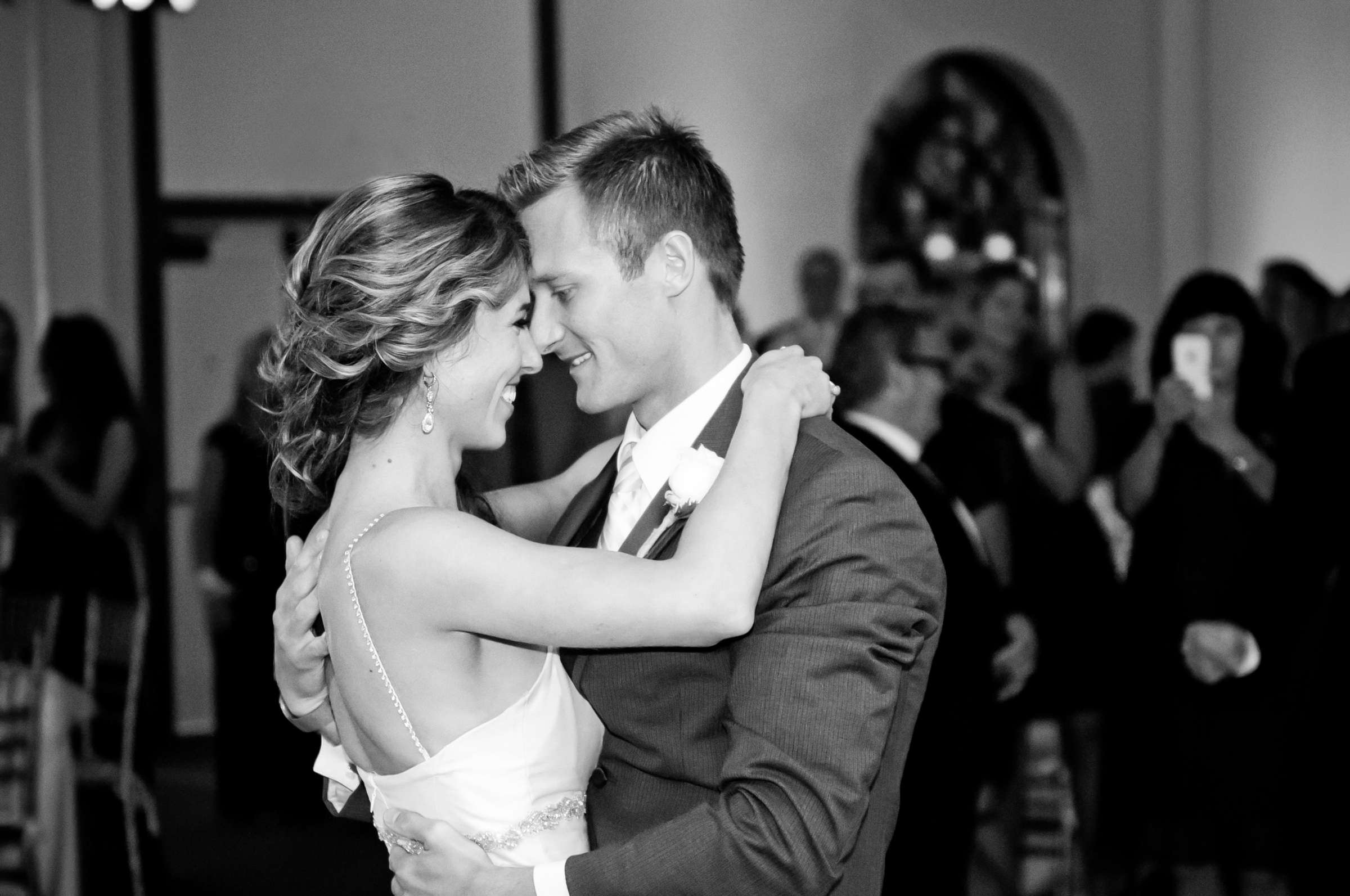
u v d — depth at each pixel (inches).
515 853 61.9
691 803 64.1
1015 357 211.3
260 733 213.8
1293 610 123.1
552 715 63.8
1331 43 267.0
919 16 286.4
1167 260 301.3
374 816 67.5
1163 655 129.6
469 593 59.2
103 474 179.8
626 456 71.1
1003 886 140.9
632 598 57.7
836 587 60.1
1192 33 296.4
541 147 67.7
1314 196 272.2
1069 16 295.6
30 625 155.3
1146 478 154.5
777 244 278.7
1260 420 141.5
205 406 264.7
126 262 260.4
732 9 273.0
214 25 259.1
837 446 63.5
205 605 219.8
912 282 221.6
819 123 280.7
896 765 65.5
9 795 142.6
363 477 63.9
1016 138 299.7
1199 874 128.8
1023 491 138.6
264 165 261.9
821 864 57.9
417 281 62.0
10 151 255.0
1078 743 148.6
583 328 65.7
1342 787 120.5
